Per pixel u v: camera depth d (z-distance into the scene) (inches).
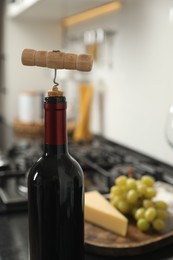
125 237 34.2
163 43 57.1
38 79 105.7
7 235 36.2
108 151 67.9
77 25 93.3
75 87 97.1
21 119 97.8
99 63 82.0
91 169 56.6
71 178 22.6
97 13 80.8
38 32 103.5
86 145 75.9
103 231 35.5
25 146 73.5
